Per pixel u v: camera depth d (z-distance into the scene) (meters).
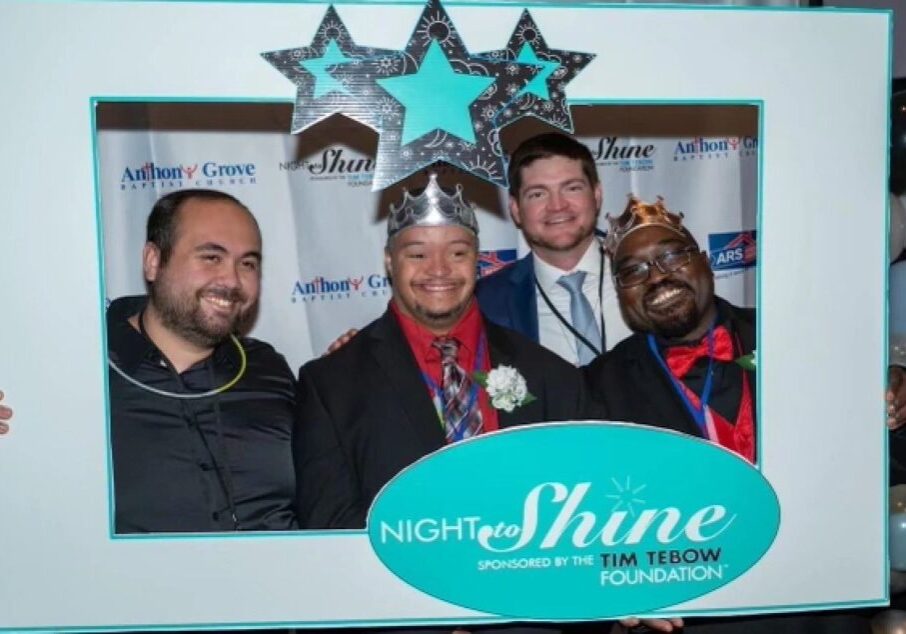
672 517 0.94
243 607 0.92
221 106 1.22
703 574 0.95
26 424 0.88
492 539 0.93
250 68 0.86
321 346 1.27
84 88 0.86
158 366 1.11
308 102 0.86
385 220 1.27
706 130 1.25
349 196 1.27
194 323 1.13
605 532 0.93
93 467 0.90
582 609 0.94
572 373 1.16
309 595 0.92
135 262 1.20
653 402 1.16
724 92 0.90
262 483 1.09
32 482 0.89
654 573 0.94
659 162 1.25
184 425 1.09
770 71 0.90
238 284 1.15
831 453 0.95
